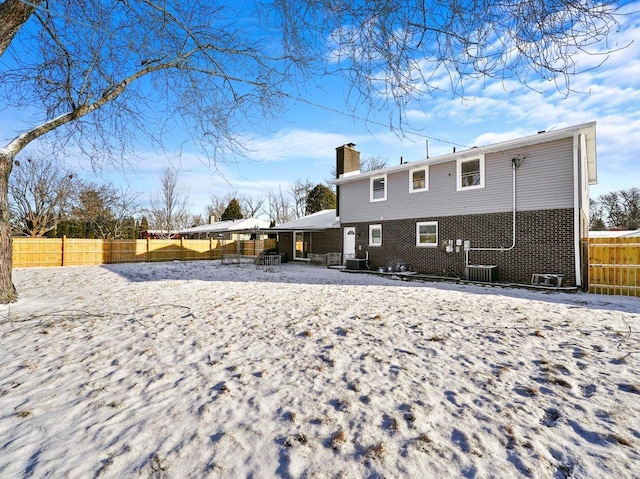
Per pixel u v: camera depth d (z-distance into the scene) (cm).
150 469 219
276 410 293
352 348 452
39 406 303
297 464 222
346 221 1809
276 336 510
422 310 681
